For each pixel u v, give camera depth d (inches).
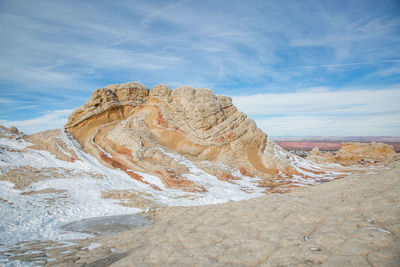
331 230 311.1
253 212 462.6
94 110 1688.0
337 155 2696.9
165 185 1197.1
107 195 941.8
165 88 1932.8
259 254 291.3
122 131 1573.6
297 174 1667.1
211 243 360.8
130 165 1346.0
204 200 1014.4
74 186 973.2
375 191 395.2
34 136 1374.3
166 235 437.1
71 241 502.6
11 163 1032.2
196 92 1935.3
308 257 261.6
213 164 1585.9
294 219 381.7
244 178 1514.5
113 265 332.5
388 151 2512.3
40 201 789.2
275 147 1989.4
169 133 1744.6
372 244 257.9
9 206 715.4
